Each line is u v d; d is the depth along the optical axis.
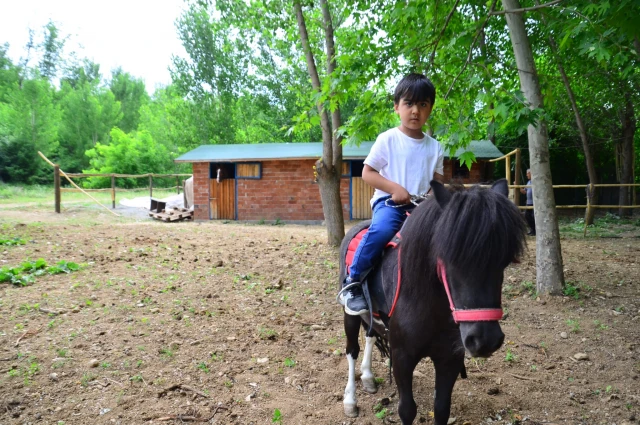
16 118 33.19
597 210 20.12
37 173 33.19
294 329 4.81
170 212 16.56
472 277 1.76
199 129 30.73
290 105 27.83
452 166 15.16
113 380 3.58
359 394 3.56
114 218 15.77
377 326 2.81
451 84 5.91
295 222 16.03
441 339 2.19
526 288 6.13
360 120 6.05
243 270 7.20
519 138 19.73
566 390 3.59
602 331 4.68
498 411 3.30
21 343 4.14
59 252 8.09
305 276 6.90
